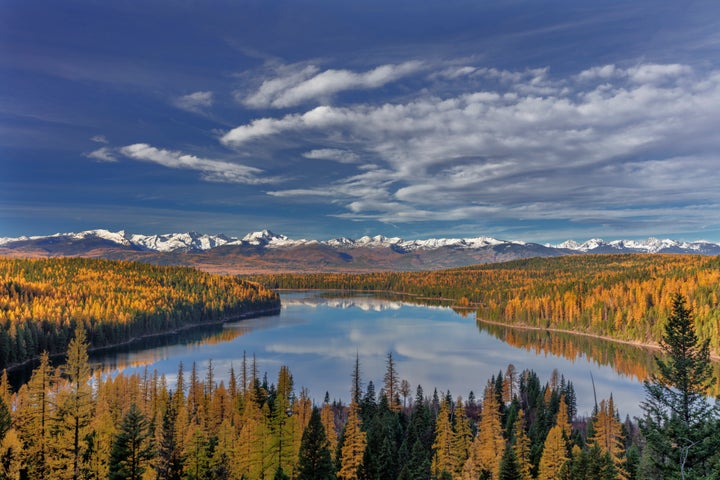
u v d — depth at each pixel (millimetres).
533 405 129375
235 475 68438
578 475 57875
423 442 99000
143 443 56781
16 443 60531
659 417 38875
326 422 93438
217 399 101688
